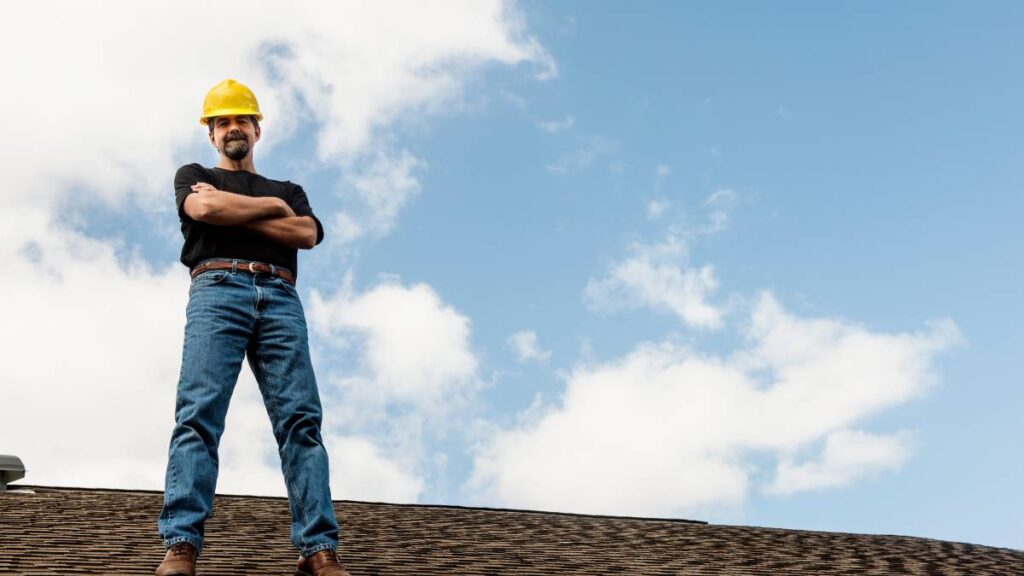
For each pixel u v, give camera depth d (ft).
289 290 14.96
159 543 18.80
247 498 30.37
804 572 20.86
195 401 14.06
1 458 26.35
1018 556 26.08
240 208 14.40
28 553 16.79
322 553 14.02
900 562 23.36
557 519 29.99
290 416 14.44
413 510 30.22
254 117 15.72
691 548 24.49
